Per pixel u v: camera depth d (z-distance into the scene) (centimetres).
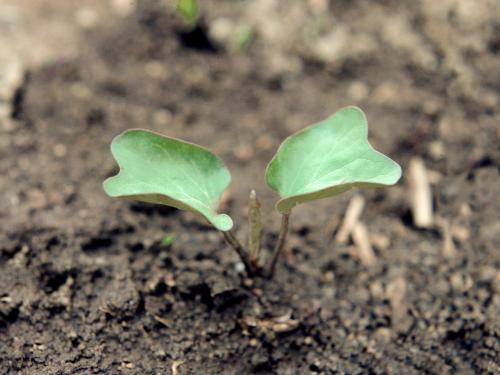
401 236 25
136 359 22
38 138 26
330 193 20
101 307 22
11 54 28
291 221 25
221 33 29
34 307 22
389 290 23
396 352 22
